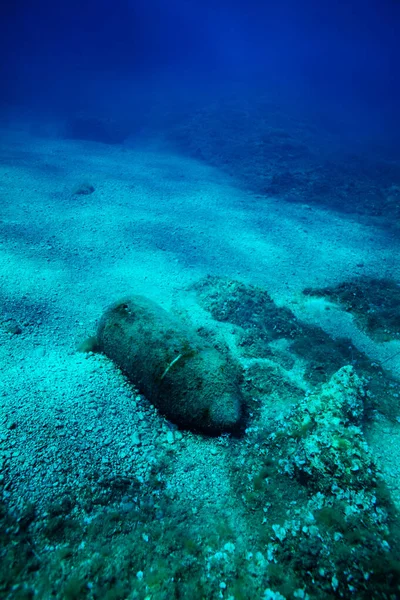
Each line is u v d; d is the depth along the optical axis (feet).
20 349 20.89
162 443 16.39
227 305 28.60
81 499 13.14
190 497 14.26
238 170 76.59
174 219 47.52
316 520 12.80
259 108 129.29
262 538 12.71
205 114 114.62
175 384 17.10
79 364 20.08
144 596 10.84
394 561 10.95
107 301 28.73
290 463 15.11
